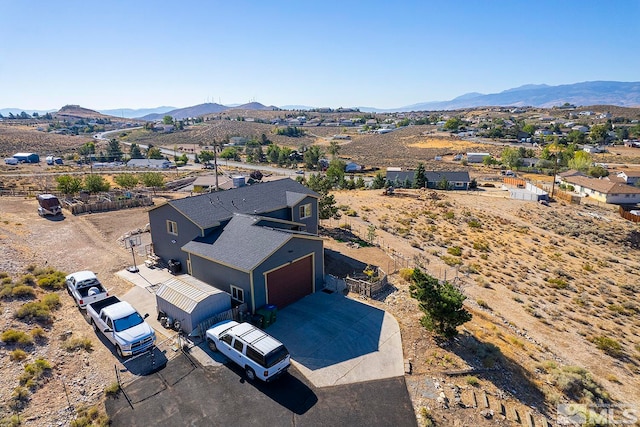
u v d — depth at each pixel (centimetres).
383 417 1339
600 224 5278
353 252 3203
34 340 1677
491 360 1688
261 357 1457
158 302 1964
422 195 6172
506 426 1334
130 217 4022
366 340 1827
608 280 3450
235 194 2891
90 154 14550
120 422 1292
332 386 1495
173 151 18225
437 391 1473
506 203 6097
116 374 1476
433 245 3753
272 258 2083
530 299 2853
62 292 2189
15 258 2539
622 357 2188
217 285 2203
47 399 1368
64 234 3341
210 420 1312
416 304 2206
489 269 3344
